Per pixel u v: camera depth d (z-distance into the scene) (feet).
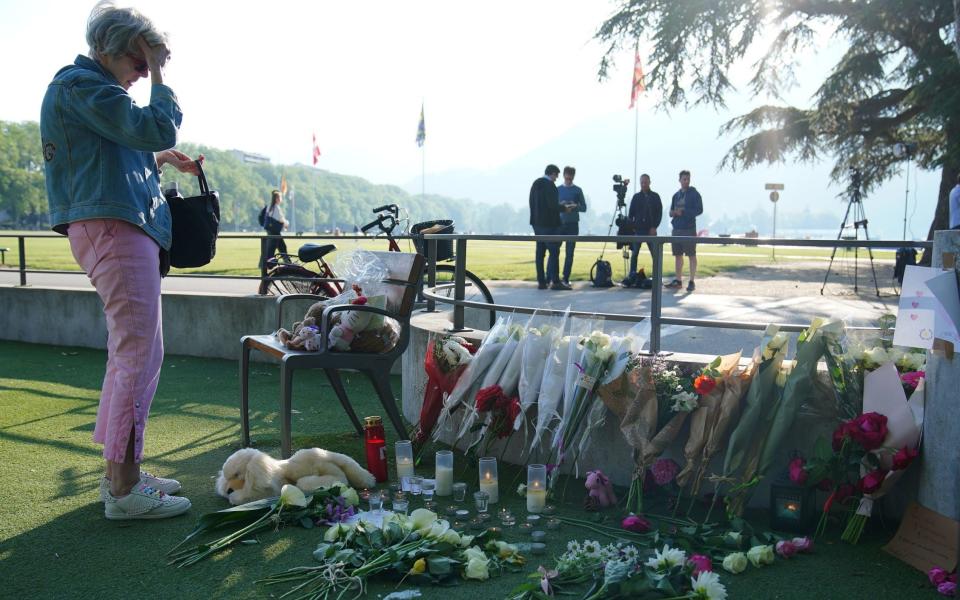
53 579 10.06
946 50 62.69
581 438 13.64
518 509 12.78
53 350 29.37
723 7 67.92
